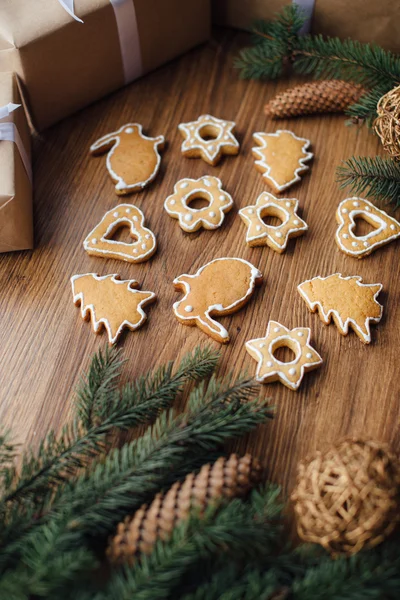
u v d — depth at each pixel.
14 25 0.67
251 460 0.54
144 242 0.68
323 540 0.49
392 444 0.59
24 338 0.64
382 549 0.52
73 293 0.65
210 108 0.77
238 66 0.77
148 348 0.64
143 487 0.50
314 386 0.61
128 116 0.76
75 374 0.63
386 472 0.48
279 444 0.59
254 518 0.49
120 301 0.65
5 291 0.67
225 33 0.82
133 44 0.74
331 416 0.60
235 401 0.55
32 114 0.73
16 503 0.51
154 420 0.60
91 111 0.77
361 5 0.73
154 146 0.73
